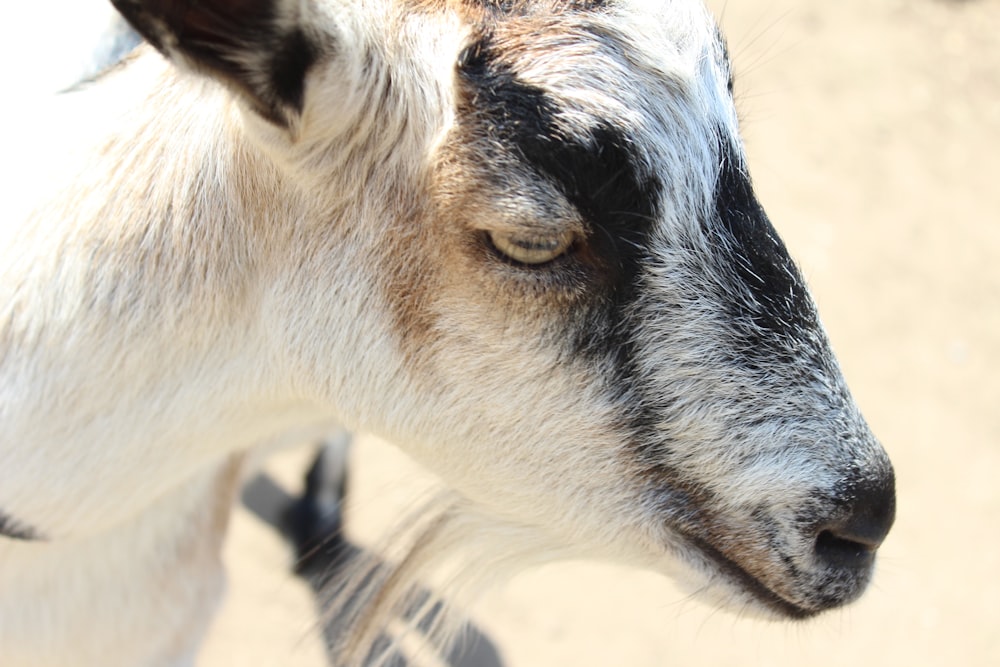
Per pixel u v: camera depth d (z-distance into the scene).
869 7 2.09
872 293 1.66
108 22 1.07
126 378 1.00
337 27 0.96
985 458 1.50
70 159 1.00
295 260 0.99
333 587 1.16
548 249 0.97
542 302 0.98
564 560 1.05
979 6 2.14
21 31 1.07
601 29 0.97
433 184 0.97
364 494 1.31
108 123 1.00
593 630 1.27
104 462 1.01
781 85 1.92
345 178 0.98
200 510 1.09
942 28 2.09
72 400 1.00
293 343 1.00
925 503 1.43
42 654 1.06
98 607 1.06
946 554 1.39
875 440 1.02
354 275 0.99
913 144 1.89
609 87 0.97
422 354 1.00
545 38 0.97
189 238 0.99
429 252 0.98
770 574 1.01
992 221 1.80
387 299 0.99
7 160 1.01
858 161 1.84
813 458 1.00
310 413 1.04
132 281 0.99
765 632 1.29
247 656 1.23
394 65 0.98
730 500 1.01
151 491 1.02
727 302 0.99
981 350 1.62
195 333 1.00
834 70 1.96
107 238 0.99
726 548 1.02
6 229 1.00
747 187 1.00
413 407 1.01
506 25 0.97
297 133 0.97
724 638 1.28
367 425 1.02
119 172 0.99
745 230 1.00
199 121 0.99
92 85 1.01
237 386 1.01
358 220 0.99
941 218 1.79
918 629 1.32
